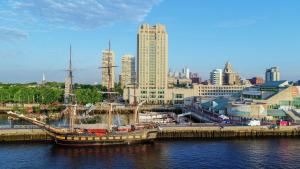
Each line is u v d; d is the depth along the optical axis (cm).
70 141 17150
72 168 13600
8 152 15900
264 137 19912
